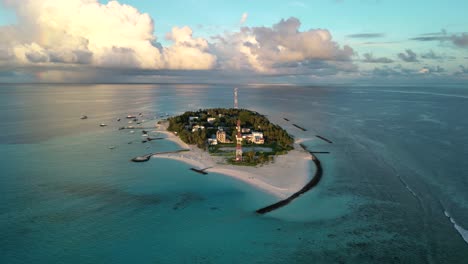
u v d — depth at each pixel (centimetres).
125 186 11356
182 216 9119
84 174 12606
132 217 9044
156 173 12794
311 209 9425
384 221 8625
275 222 8738
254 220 8862
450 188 10500
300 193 10538
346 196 10231
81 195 10506
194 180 11988
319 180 11669
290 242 7775
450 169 12250
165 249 7544
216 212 9362
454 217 8688
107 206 9719
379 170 12588
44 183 11538
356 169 12812
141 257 7256
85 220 8838
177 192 10844
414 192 10350
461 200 9638
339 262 7012
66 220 8825
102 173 12750
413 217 8781
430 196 10000
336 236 7994
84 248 7569
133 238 7994
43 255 7306
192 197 10431
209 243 7775
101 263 7056
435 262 6925
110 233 8206
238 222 8769
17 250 7456
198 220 8888
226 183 11625
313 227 8431
